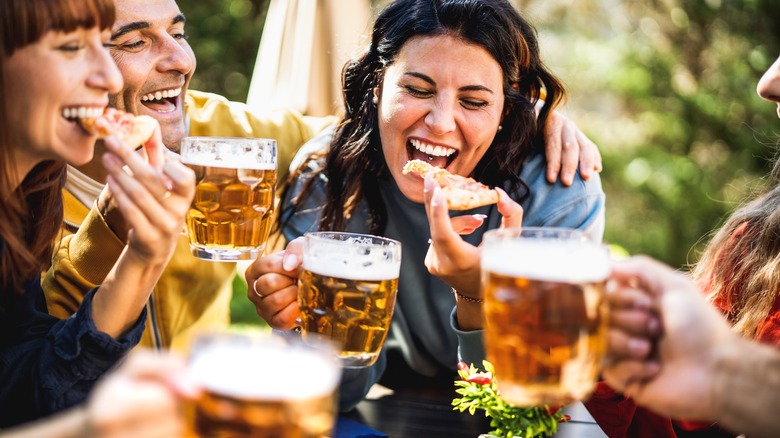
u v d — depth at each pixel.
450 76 2.25
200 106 3.17
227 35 9.87
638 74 9.65
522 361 1.29
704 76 9.66
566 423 2.12
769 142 9.29
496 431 1.70
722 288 2.17
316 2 3.97
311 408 1.02
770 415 1.25
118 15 2.44
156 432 0.95
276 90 4.05
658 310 1.32
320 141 2.85
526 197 2.58
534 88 2.64
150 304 2.77
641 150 9.77
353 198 2.65
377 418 2.20
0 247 1.75
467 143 2.35
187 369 1.01
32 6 1.52
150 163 1.87
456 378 2.75
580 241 1.30
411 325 2.75
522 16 2.55
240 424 1.00
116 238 2.21
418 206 2.58
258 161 1.87
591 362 1.29
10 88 1.60
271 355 1.03
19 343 1.81
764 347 1.31
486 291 1.34
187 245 2.80
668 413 1.33
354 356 1.68
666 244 9.62
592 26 10.31
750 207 2.22
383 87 2.41
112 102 2.54
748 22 9.43
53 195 1.97
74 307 2.38
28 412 1.76
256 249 1.98
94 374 1.70
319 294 1.63
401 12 2.40
